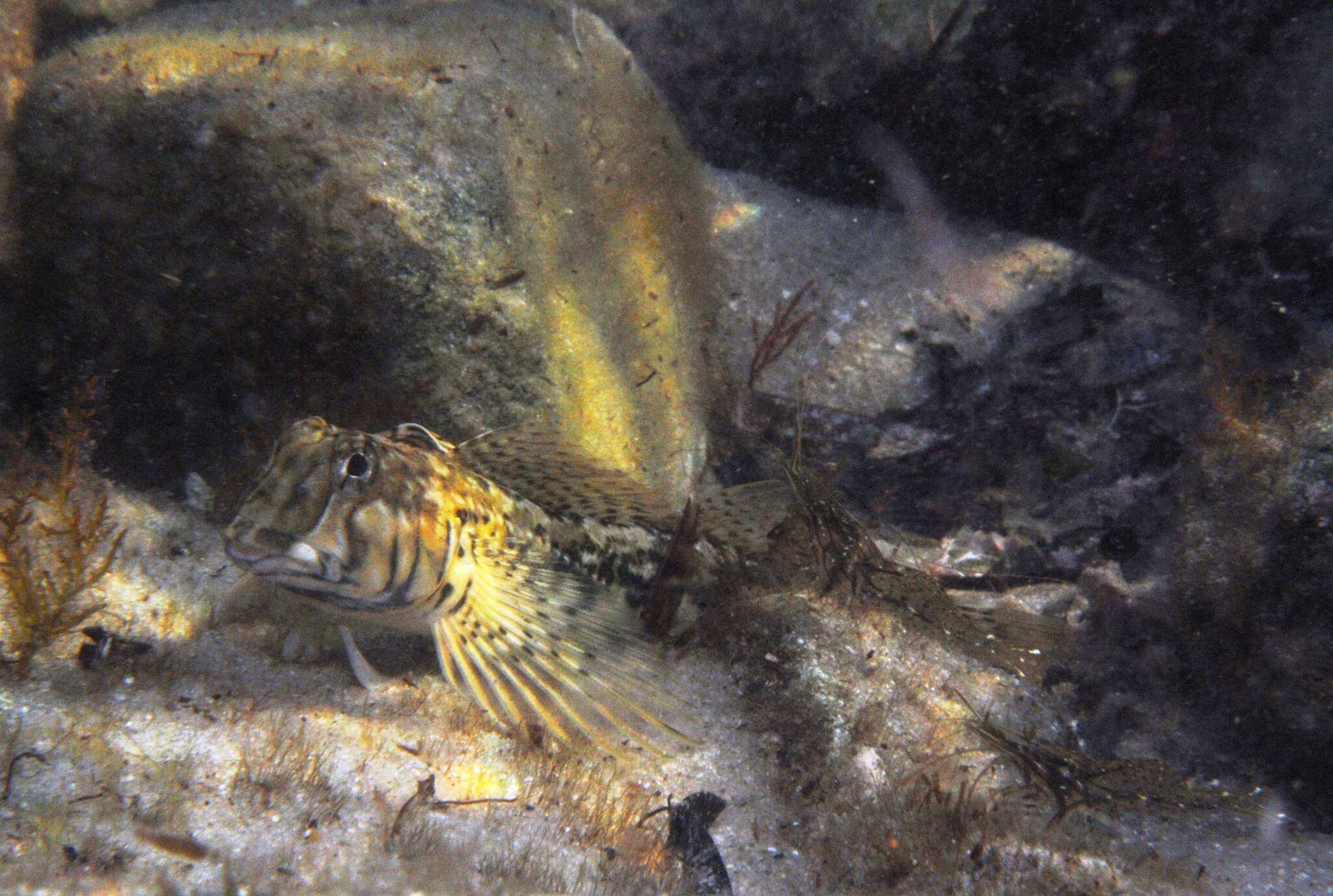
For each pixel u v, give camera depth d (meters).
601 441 0.43
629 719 0.38
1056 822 0.38
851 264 0.49
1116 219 0.47
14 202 0.41
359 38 0.43
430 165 0.41
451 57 0.43
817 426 0.47
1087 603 0.46
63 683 0.34
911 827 0.37
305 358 0.41
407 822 0.33
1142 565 0.46
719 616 0.42
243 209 0.40
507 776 0.36
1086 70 0.44
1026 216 0.48
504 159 0.42
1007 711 0.42
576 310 0.44
